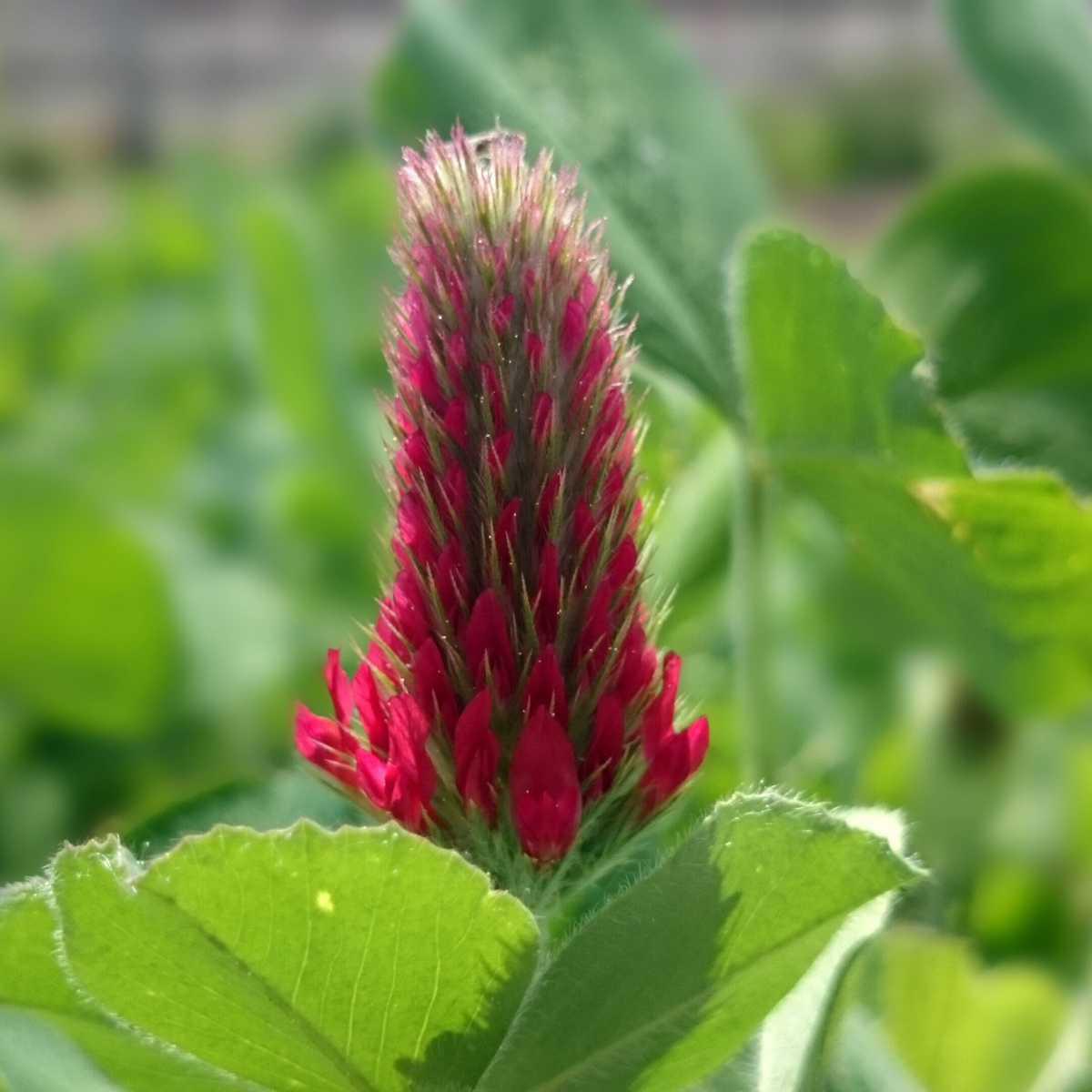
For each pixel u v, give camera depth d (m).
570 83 0.18
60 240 0.91
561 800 0.10
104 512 0.24
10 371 0.40
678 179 0.18
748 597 0.16
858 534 0.16
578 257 0.10
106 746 0.24
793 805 0.09
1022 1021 0.16
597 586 0.10
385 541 0.11
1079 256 0.20
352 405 0.30
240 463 0.32
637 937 0.10
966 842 0.19
